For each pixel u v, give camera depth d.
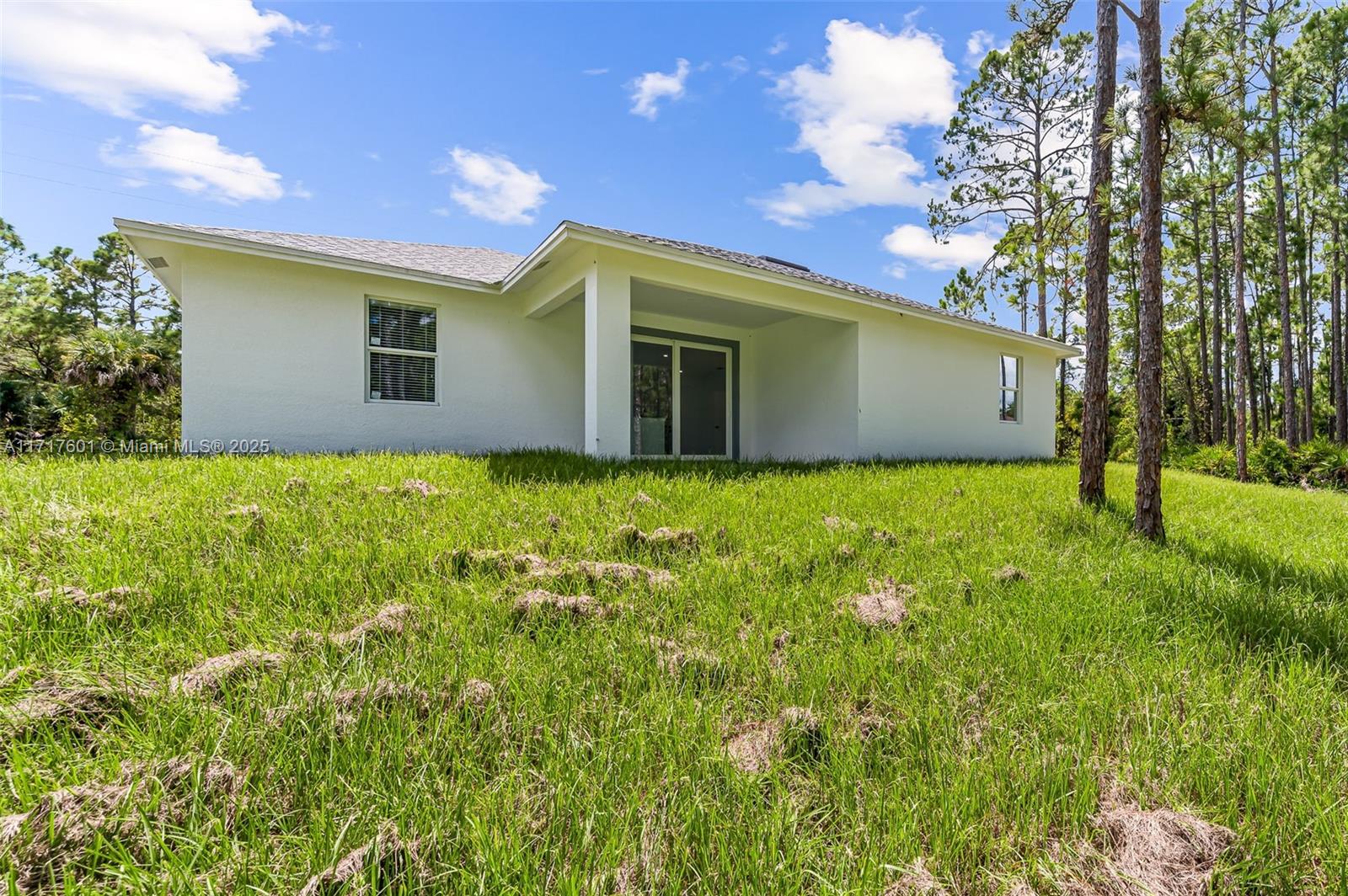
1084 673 1.97
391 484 4.24
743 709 1.72
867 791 1.32
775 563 3.04
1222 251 18.30
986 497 5.23
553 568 2.71
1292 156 15.19
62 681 1.55
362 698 1.54
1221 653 2.14
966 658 2.02
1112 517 4.57
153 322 19.70
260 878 1.03
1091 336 5.21
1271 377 22.48
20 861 1.02
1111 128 4.52
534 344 8.38
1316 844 1.20
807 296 8.41
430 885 1.03
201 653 1.81
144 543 2.70
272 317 6.66
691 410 10.19
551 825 1.17
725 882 1.07
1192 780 1.42
